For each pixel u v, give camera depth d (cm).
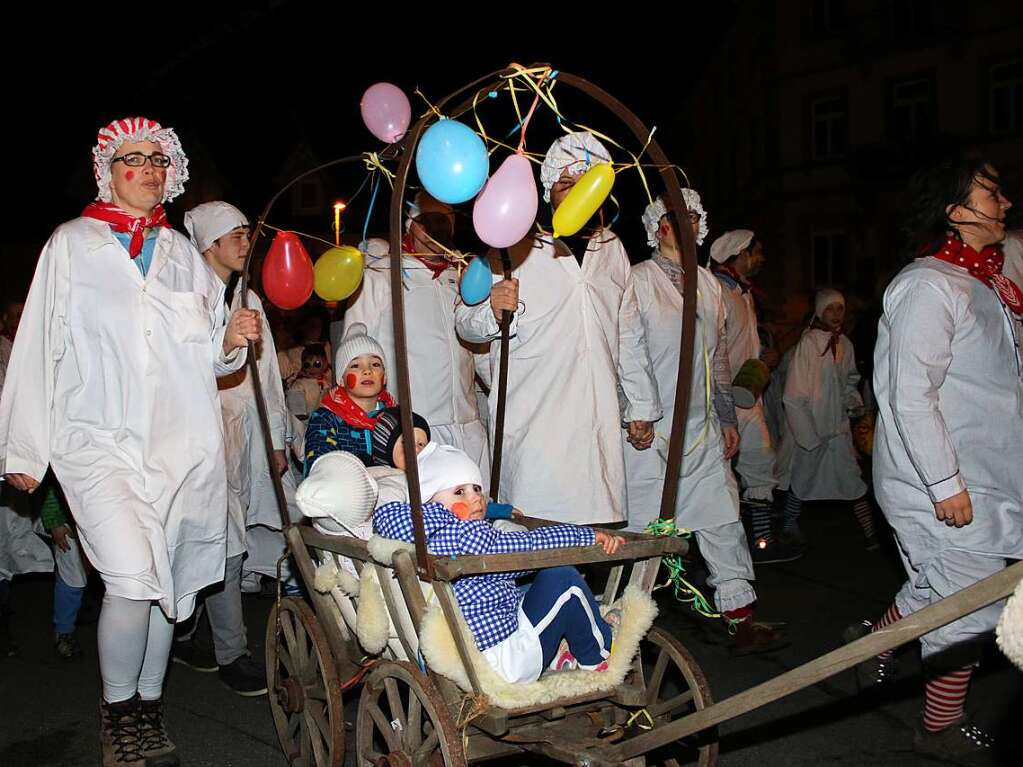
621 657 364
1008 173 2647
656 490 594
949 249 451
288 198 2695
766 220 3262
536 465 518
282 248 488
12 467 439
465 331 529
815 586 766
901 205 477
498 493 523
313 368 858
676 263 612
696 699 388
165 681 593
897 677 565
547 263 520
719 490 598
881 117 2894
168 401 456
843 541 927
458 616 346
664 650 404
